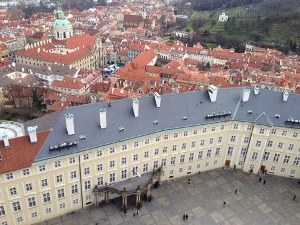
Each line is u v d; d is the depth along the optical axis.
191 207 98.12
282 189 106.44
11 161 78.81
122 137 91.62
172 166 105.88
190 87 172.88
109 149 90.56
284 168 110.38
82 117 91.06
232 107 107.50
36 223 89.50
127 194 92.44
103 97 166.38
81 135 88.12
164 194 102.19
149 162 100.56
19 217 86.00
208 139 106.12
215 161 112.50
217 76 198.00
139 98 100.44
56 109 154.38
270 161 110.06
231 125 106.12
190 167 109.31
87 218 92.31
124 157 94.62
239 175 111.38
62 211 92.56
